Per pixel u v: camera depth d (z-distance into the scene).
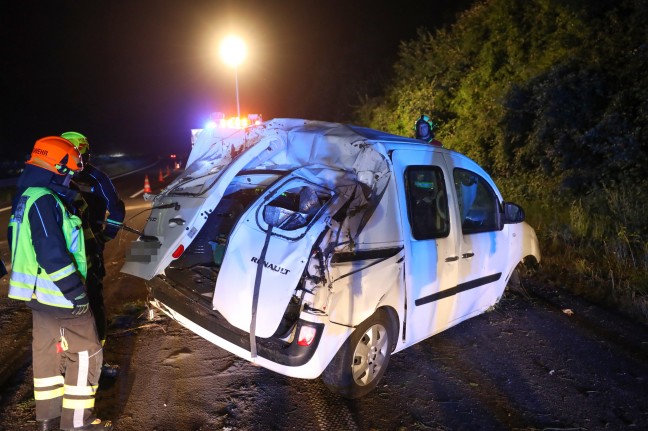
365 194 3.52
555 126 9.57
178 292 3.74
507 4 12.79
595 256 7.19
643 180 8.16
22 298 2.88
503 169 11.21
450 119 14.20
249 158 3.67
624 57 8.98
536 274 6.71
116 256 7.47
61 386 3.14
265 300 3.03
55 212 2.82
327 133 4.02
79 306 2.88
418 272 3.88
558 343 4.75
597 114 9.09
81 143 3.84
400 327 3.87
